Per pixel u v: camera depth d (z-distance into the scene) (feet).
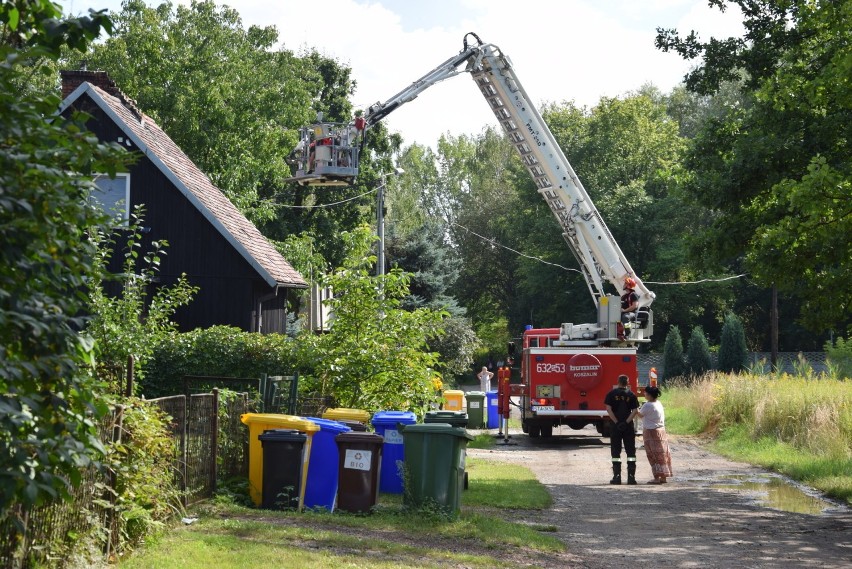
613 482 54.60
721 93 237.45
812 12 56.70
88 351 15.20
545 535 35.53
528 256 223.51
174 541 27.35
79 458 14.56
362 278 56.70
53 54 16.19
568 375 80.33
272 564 25.05
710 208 62.90
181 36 140.87
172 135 133.28
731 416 83.87
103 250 46.14
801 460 61.67
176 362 56.49
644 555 32.58
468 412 100.12
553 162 79.61
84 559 22.29
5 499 13.15
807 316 54.34
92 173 16.16
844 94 51.03
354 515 35.91
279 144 144.25
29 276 13.65
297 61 155.94
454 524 34.83
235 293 81.87
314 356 55.11
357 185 179.11
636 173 215.51
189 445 33.17
